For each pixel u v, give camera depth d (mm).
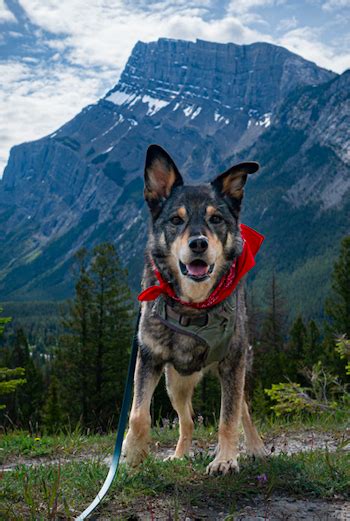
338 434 1952
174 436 1991
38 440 1979
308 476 1282
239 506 1158
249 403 1581
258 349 11094
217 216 1383
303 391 2262
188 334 1321
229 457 1319
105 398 8133
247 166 1424
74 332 8359
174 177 1438
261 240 1545
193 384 1550
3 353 11992
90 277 8242
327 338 8914
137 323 1412
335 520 1106
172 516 1093
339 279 8773
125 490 1186
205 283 1298
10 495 1181
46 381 13195
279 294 14477
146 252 1449
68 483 1243
